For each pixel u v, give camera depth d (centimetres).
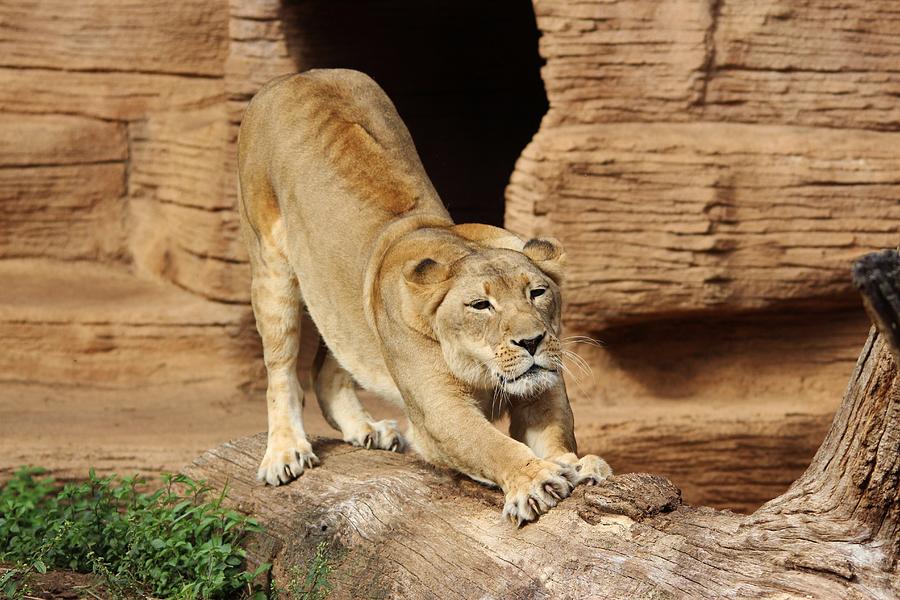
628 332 1559
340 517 726
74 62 1856
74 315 1672
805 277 1449
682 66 1455
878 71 1455
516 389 657
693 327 1557
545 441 693
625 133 1455
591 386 1555
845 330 1539
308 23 1712
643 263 1455
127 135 1878
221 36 1872
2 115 1847
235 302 1709
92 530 827
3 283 1781
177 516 811
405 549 678
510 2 2017
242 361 1712
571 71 1473
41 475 1282
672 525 589
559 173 1446
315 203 812
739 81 1463
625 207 1447
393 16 1877
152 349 1691
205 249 1727
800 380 1551
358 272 779
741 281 1452
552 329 689
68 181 1856
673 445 1467
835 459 575
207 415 1560
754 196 1438
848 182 1429
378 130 835
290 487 810
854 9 1447
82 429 1427
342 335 807
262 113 878
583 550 596
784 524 569
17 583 746
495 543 638
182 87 1873
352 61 1823
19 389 1642
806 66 1455
